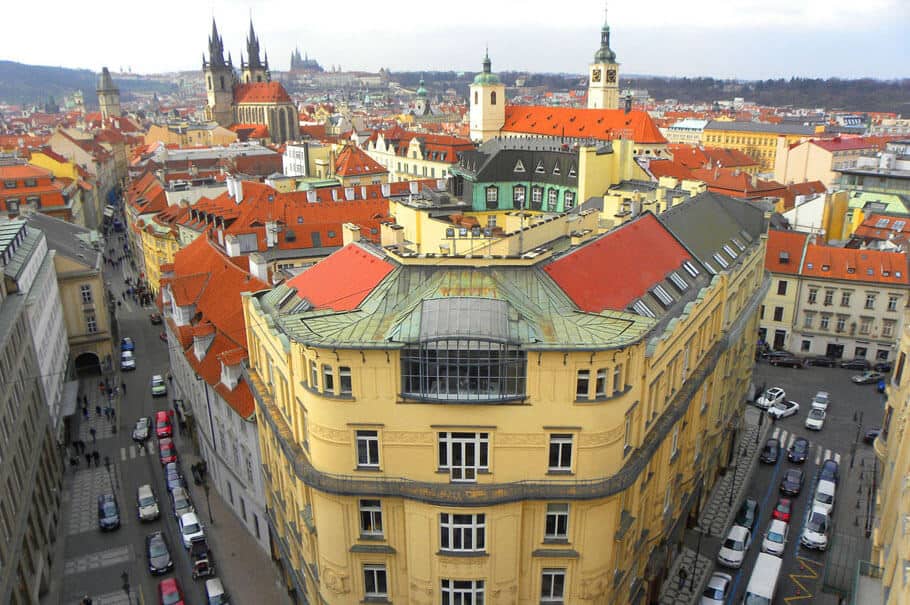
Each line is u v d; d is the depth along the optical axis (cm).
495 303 3656
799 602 5434
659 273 5047
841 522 6450
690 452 5250
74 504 6819
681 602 5316
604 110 18462
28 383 6284
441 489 3644
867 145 18075
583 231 5144
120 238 18575
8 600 4662
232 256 8175
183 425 8125
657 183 8538
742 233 6994
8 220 8738
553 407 3544
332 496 3756
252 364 5203
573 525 3750
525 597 3931
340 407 3597
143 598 5494
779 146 18275
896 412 5606
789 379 9650
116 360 10412
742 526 6203
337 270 4659
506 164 8919
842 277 9806
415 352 3506
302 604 4881
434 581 3831
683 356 4634
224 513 6588
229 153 19662
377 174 15100
